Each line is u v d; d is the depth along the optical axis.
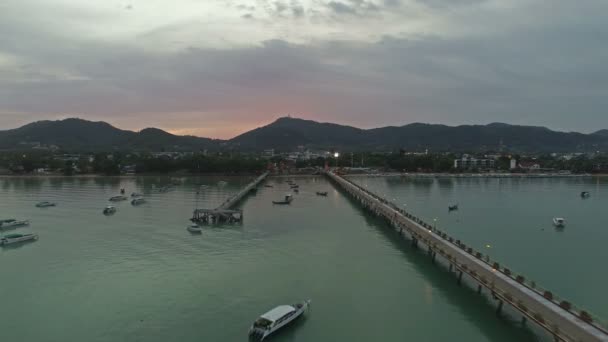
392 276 80.69
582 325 44.06
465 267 73.00
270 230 121.31
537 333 56.81
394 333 57.97
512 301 57.06
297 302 67.19
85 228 121.75
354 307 66.50
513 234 121.56
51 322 61.41
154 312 64.31
